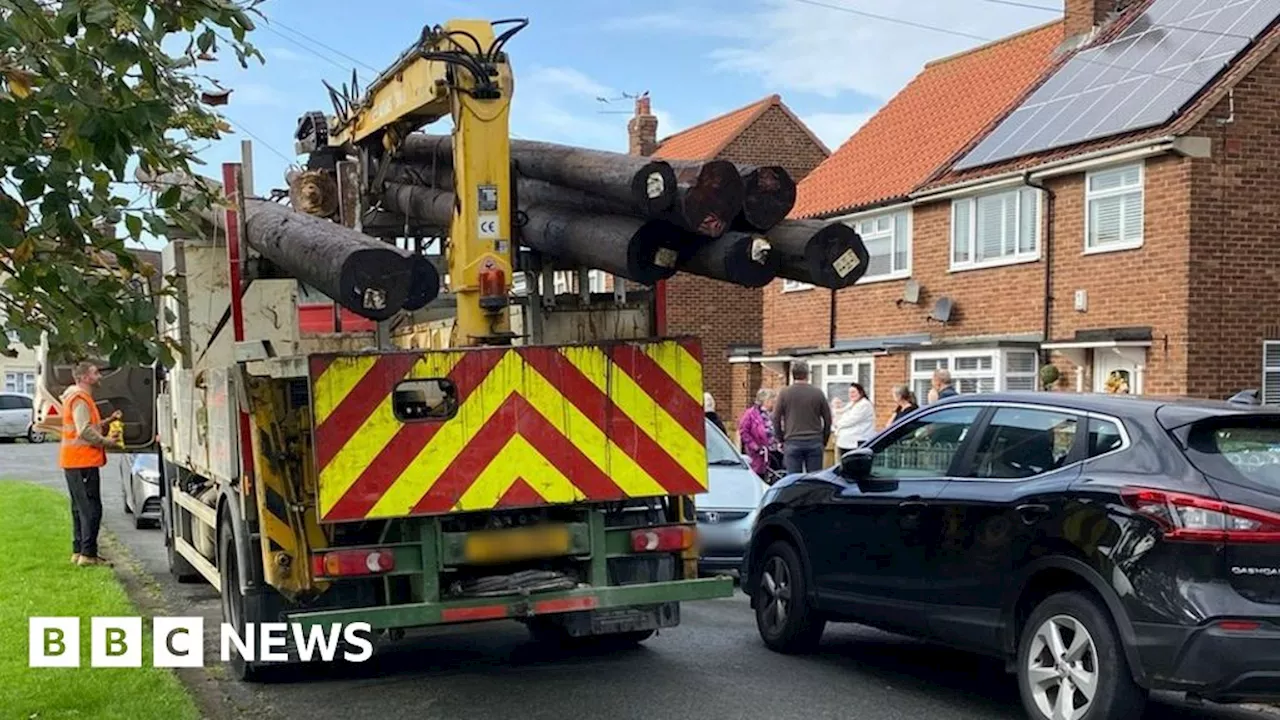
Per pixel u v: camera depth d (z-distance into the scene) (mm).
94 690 6422
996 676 7637
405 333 7809
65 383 12227
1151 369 16922
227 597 7645
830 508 7812
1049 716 6078
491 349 6379
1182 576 5543
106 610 8781
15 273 4223
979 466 6879
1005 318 19828
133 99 4156
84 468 11148
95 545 11258
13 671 6801
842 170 26078
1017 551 6332
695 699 7000
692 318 30281
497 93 6508
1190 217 16406
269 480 6500
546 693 7152
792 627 8164
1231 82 16656
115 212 4266
